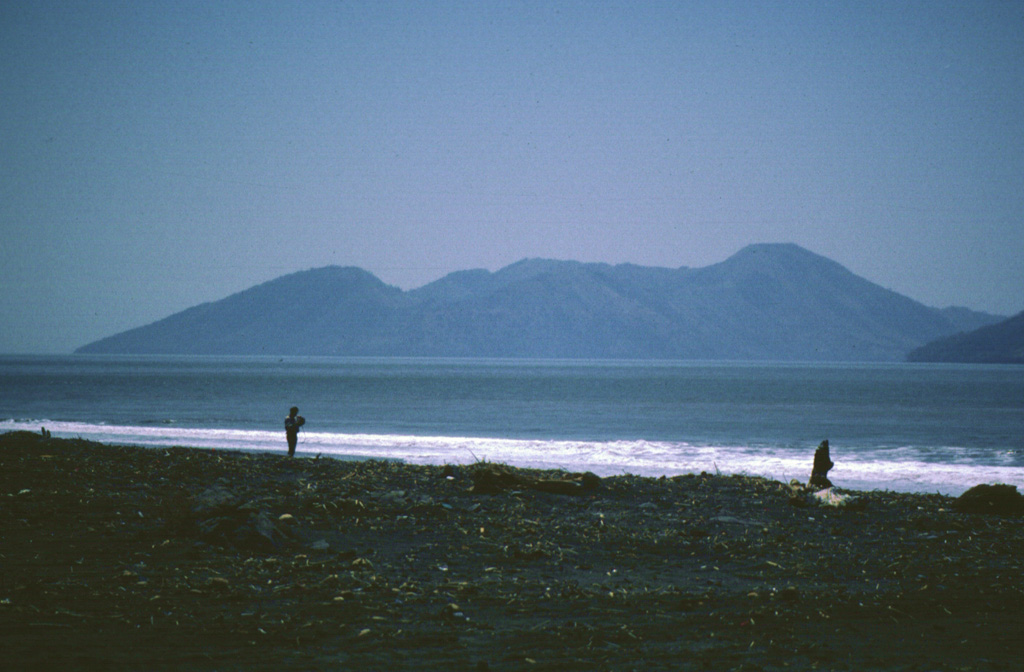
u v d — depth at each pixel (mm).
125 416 158875
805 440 118938
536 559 29750
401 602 22781
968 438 123688
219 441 103000
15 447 57375
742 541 33906
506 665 17609
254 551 28812
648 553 31750
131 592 22500
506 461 84250
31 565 25359
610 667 17609
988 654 19000
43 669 16328
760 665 17953
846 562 30422
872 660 18453
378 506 38156
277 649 18203
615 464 83188
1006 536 36531
